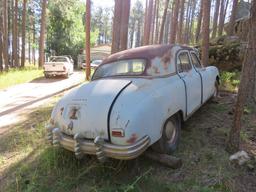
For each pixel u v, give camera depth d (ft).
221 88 28.63
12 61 108.37
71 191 12.99
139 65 15.53
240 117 14.55
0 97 40.70
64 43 146.61
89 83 15.35
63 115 13.67
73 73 82.84
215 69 24.54
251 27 13.76
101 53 167.22
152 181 12.64
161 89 13.99
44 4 92.58
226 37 43.86
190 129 18.10
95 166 13.78
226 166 13.61
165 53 16.11
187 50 18.97
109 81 14.67
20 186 14.07
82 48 154.10
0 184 14.67
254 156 14.38
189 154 14.98
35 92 44.68
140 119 12.10
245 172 13.12
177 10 71.56
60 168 14.69
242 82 14.34
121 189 12.19
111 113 12.19
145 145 12.10
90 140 12.67
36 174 14.73
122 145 11.73
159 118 13.20
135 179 13.03
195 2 144.36
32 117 26.89
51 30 146.61
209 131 17.67
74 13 137.59
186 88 16.21
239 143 14.94
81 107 13.14
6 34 91.97
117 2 41.45
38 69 85.87
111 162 14.02
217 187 12.14
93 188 12.62
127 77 15.25
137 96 12.82
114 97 12.76
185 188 12.27
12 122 25.82
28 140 19.88
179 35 90.74
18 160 16.99
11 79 58.13
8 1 104.32
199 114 21.07
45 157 15.52
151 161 14.55
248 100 21.20
